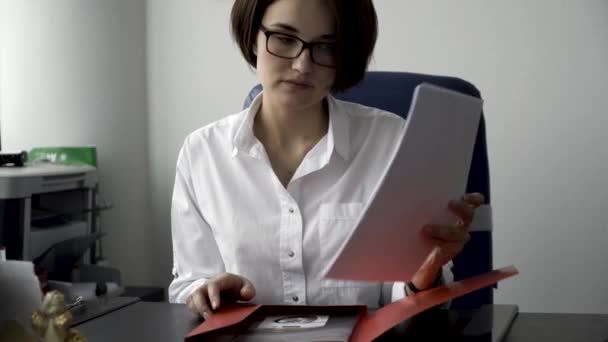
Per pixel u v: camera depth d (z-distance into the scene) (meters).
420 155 0.74
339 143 1.23
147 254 2.53
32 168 2.03
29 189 1.85
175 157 2.49
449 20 2.15
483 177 1.36
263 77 1.09
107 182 2.41
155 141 2.51
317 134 1.26
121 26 2.41
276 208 1.23
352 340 0.74
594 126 2.04
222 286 0.93
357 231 0.75
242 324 0.81
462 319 0.86
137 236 2.48
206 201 1.27
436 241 0.87
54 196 2.15
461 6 2.14
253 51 1.15
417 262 0.89
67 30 2.33
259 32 1.10
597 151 2.05
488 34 2.12
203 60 2.44
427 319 0.87
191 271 1.27
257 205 1.23
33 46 2.33
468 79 2.15
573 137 2.07
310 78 1.07
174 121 2.49
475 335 0.79
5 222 1.82
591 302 2.08
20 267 0.69
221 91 2.43
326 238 1.21
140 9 2.47
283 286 1.22
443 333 0.80
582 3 2.03
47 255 1.82
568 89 2.06
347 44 1.08
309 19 1.04
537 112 2.10
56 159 2.33
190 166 1.29
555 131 2.08
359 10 1.07
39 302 0.69
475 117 0.82
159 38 2.48
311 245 1.21
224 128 1.31
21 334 0.66
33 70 2.34
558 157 2.09
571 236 2.09
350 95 1.45
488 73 2.13
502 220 2.15
